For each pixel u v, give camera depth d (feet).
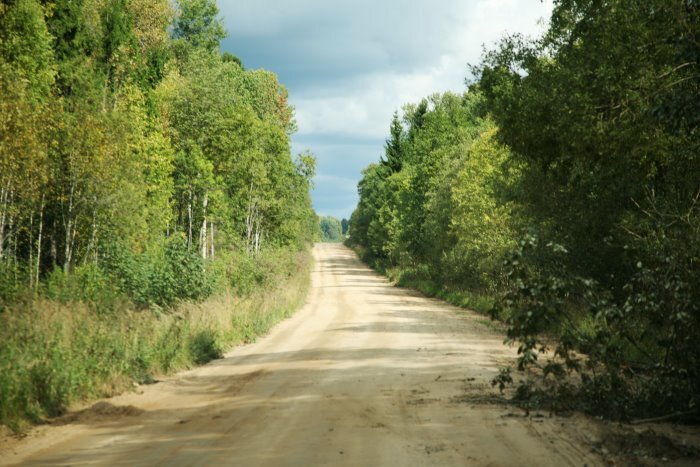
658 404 29.91
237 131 142.20
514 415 29.32
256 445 24.38
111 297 59.41
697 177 54.03
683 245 32.68
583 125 57.88
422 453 22.41
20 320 43.83
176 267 78.33
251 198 154.51
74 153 89.66
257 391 38.93
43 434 27.76
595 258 67.92
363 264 353.51
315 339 74.08
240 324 76.18
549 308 31.78
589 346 31.63
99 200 91.35
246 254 139.33
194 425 28.96
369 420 28.73
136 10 185.68
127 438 26.53
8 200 84.64
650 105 50.65
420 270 209.67
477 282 133.18
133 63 124.57
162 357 48.93
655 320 31.53
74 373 36.91
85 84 100.42
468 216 127.03
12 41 86.94
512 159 81.97
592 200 71.05
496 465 20.72
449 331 81.15
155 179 111.04
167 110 137.08
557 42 70.90
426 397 34.83
